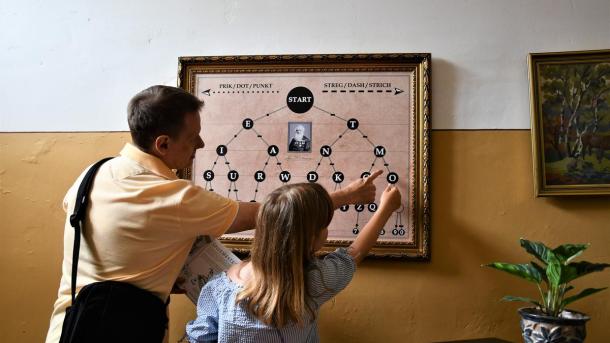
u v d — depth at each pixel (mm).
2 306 1566
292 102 1504
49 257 1563
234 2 1574
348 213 1460
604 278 1366
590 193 1356
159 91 1068
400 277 1439
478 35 1469
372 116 1470
